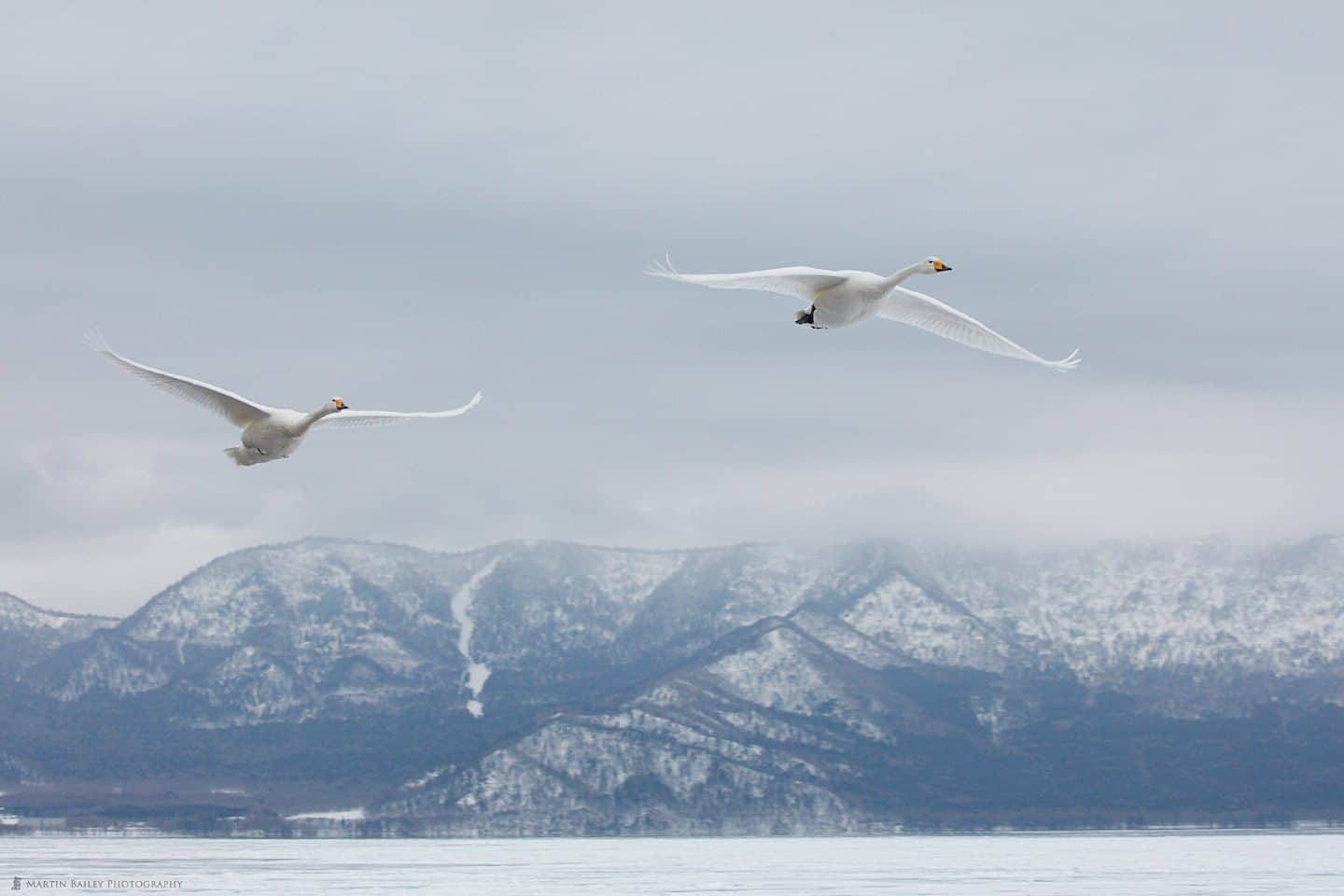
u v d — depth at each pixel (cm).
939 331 2677
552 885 9381
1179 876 10138
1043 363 2633
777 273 2600
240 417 2902
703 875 10638
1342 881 9456
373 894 8369
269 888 9031
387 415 2952
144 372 2838
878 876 10362
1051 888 8938
